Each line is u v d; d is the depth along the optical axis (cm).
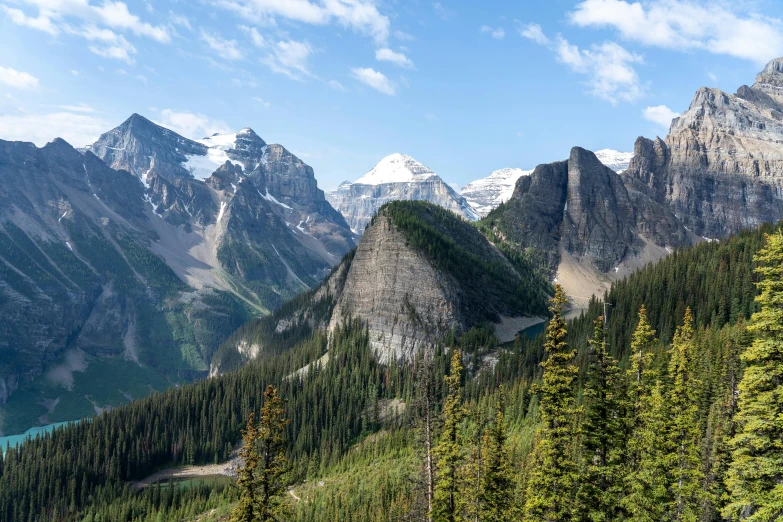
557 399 4769
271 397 4947
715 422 6494
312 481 15400
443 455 5631
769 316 3681
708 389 7462
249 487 4797
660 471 4984
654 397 5288
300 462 16738
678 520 5100
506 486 6241
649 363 5500
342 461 16350
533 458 6775
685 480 5253
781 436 3566
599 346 4950
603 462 4831
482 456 6100
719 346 9806
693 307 17388
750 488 3638
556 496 4681
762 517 3431
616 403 4825
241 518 4716
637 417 5091
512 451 8738
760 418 3625
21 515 17788
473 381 18388
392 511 10194
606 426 4791
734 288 16450
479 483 5991
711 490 5644
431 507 5469
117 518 16125
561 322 4856
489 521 5991
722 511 3747
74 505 17812
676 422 5319
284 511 4891
